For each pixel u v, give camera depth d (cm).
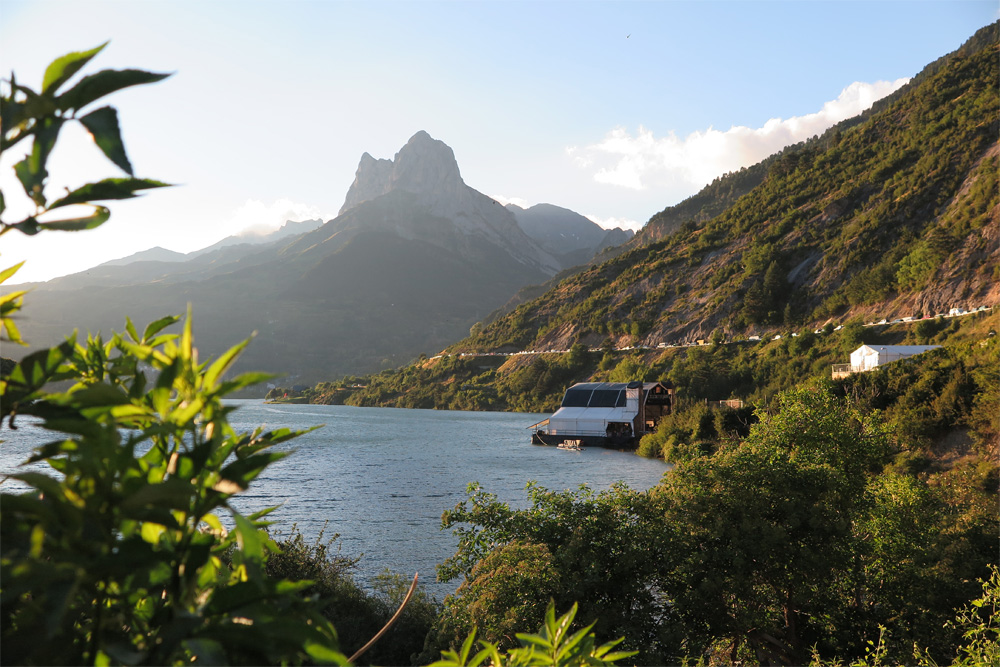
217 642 92
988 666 696
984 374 4188
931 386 4722
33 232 91
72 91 89
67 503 85
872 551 1455
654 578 1256
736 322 15025
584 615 1097
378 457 7619
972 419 4069
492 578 1148
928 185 14812
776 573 1341
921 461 4062
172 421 96
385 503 4631
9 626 88
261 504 4512
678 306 17350
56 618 80
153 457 105
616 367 16038
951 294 11125
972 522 1525
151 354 103
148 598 115
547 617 180
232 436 111
